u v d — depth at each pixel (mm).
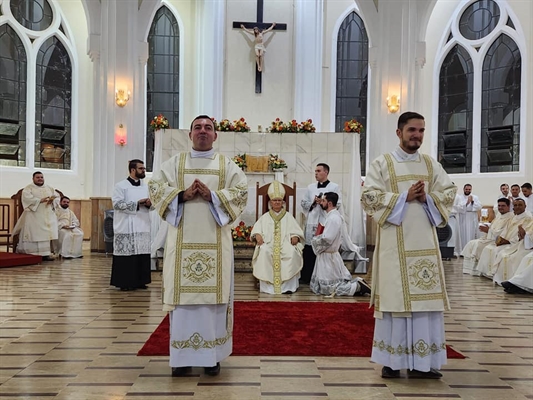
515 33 13734
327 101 15891
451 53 15109
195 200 3707
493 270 8422
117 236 7145
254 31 15195
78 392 3275
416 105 12523
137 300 6430
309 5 15492
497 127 14188
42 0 14695
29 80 14352
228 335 3779
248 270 9125
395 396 3285
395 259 3613
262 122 15523
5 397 3178
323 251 7266
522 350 4418
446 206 3727
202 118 3846
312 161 9922
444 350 3648
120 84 12164
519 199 8461
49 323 5164
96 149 12594
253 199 9719
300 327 5086
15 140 14195
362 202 3768
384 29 12367
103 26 12461
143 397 3203
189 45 15914
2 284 7625
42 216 10695
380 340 3664
